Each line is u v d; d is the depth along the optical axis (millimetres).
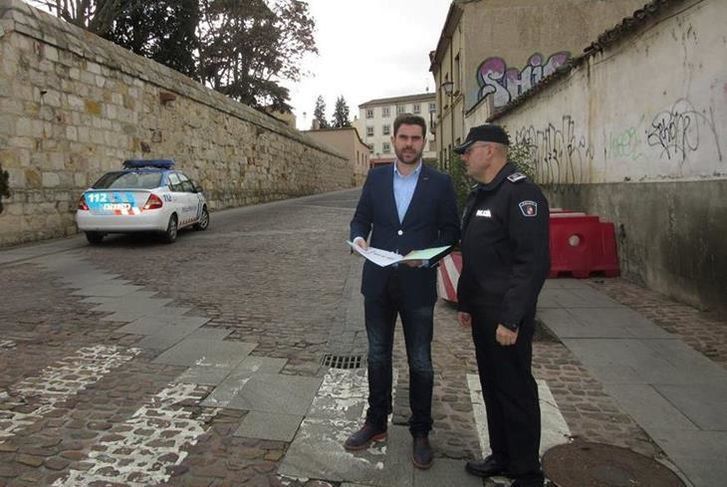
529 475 2688
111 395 3855
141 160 12414
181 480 2852
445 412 3652
